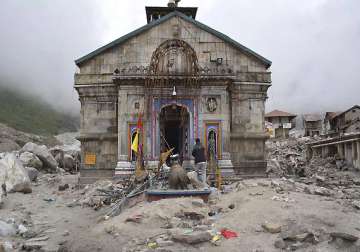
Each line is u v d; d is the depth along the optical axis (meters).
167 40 26.25
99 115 27.00
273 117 88.88
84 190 22.98
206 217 13.06
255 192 15.30
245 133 27.12
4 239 13.27
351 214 12.79
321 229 11.19
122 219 12.83
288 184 17.34
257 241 10.77
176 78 25.30
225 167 24.88
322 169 34.16
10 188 21.80
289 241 10.70
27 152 34.88
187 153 25.89
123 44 27.12
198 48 27.25
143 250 10.36
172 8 32.94
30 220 16.20
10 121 145.12
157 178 20.28
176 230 11.37
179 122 29.16
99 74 27.06
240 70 27.48
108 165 26.52
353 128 62.22
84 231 13.40
